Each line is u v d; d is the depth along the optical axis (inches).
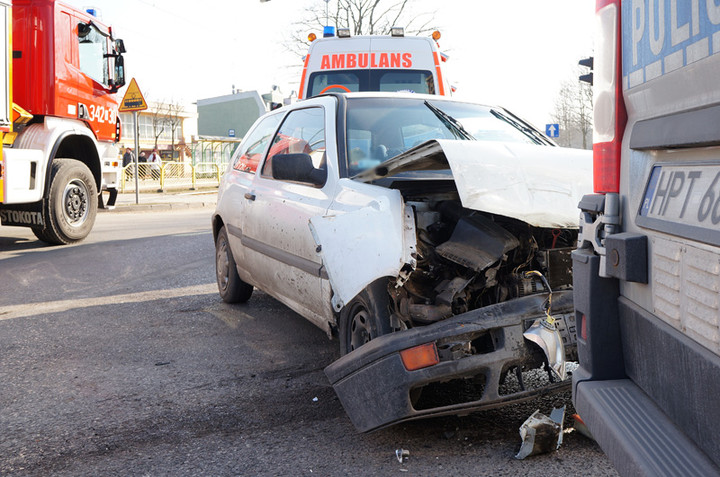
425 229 147.6
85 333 219.6
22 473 122.6
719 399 64.5
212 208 778.8
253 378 173.3
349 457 126.9
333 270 134.5
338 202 156.3
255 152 235.1
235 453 129.7
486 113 205.6
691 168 71.5
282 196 190.7
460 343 124.2
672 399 74.7
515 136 195.6
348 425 142.0
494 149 145.6
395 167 151.6
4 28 359.6
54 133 399.2
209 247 407.5
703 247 67.7
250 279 227.5
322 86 425.4
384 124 183.8
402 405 123.0
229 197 240.1
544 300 130.3
